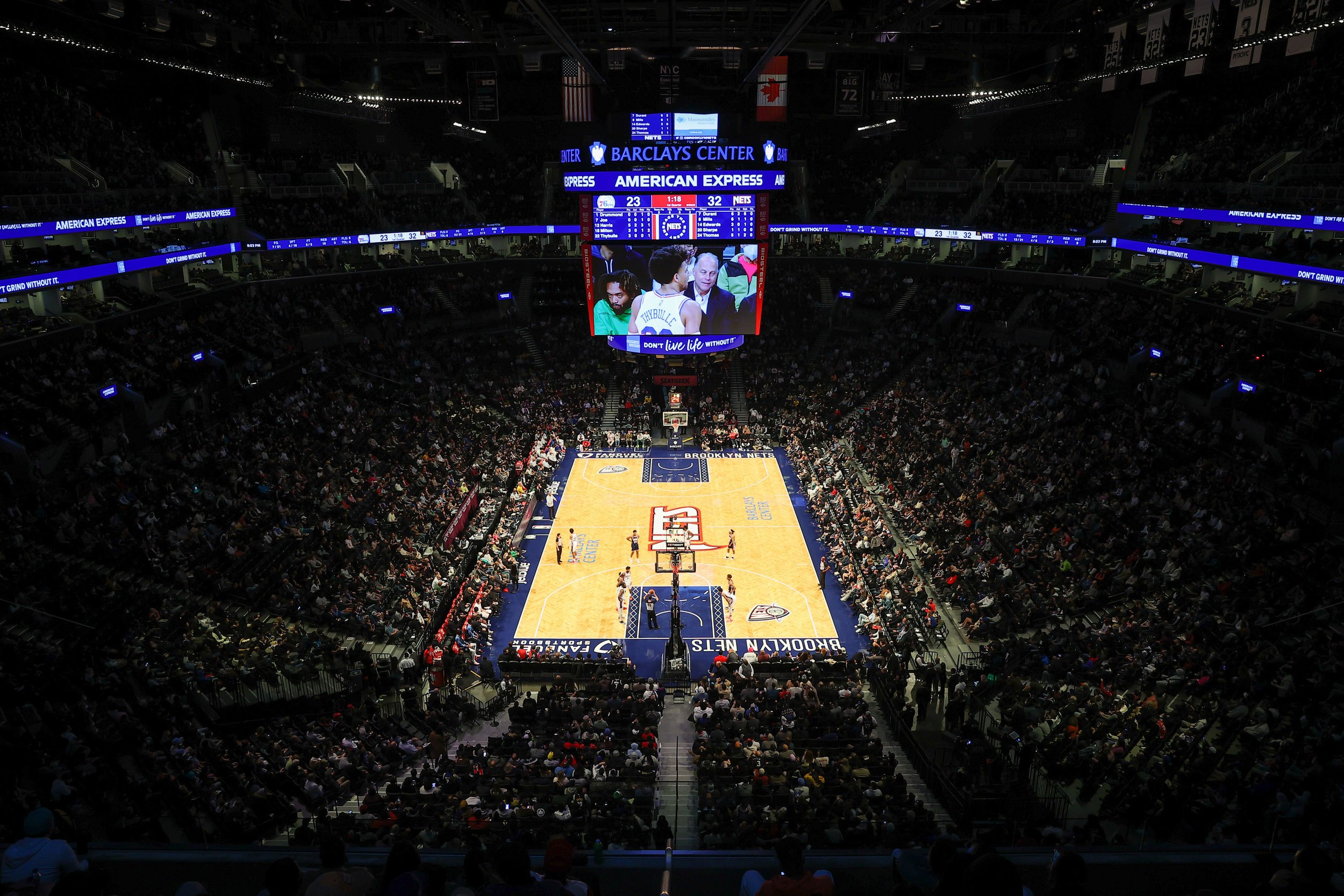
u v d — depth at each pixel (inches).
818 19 1615.4
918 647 1381.6
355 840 815.7
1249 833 779.4
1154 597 1320.1
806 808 907.4
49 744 916.0
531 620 1601.9
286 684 1229.1
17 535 1236.5
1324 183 1716.3
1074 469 1669.5
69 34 1651.1
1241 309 1774.1
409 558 1593.3
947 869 228.1
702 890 312.7
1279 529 1301.7
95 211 1761.8
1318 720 937.5
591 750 1085.1
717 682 1289.4
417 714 1234.0
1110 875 314.2
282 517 1556.3
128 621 1203.2
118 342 1729.8
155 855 326.0
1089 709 1088.2
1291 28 1317.7
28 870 265.1
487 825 856.3
